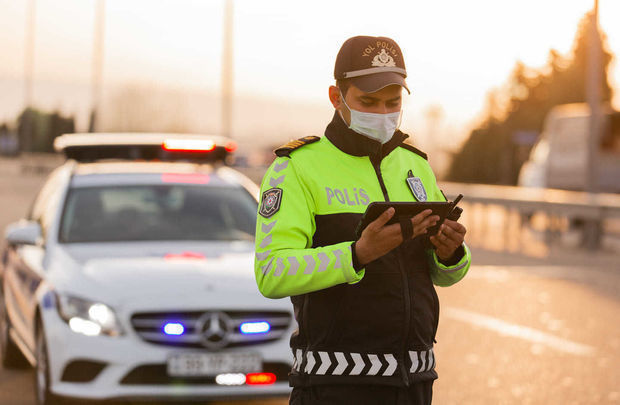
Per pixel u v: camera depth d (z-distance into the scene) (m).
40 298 7.87
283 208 3.76
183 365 7.28
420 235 3.90
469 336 11.13
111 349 7.27
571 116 27.28
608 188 25.66
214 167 10.13
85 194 9.23
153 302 7.33
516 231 29.11
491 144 64.94
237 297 7.42
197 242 8.73
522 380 8.95
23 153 84.50
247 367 7.35
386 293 3.77
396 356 3.80
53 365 7.50
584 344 10.64
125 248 8.48
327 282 3.58
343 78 3.77
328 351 3.79
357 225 3.78
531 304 13.42
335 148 3.88
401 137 3.97
